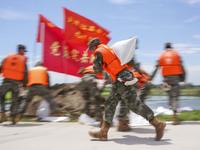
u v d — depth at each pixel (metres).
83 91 4.79
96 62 3.20
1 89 4.65
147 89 4.84
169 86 4.57
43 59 6.65
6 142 3.07
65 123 4.74
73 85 6.16
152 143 2.96
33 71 4.98
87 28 6.40
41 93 4.92
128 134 3.61
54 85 6.42
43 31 6.69
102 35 6.41
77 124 4.59
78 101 5.64
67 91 6.07
